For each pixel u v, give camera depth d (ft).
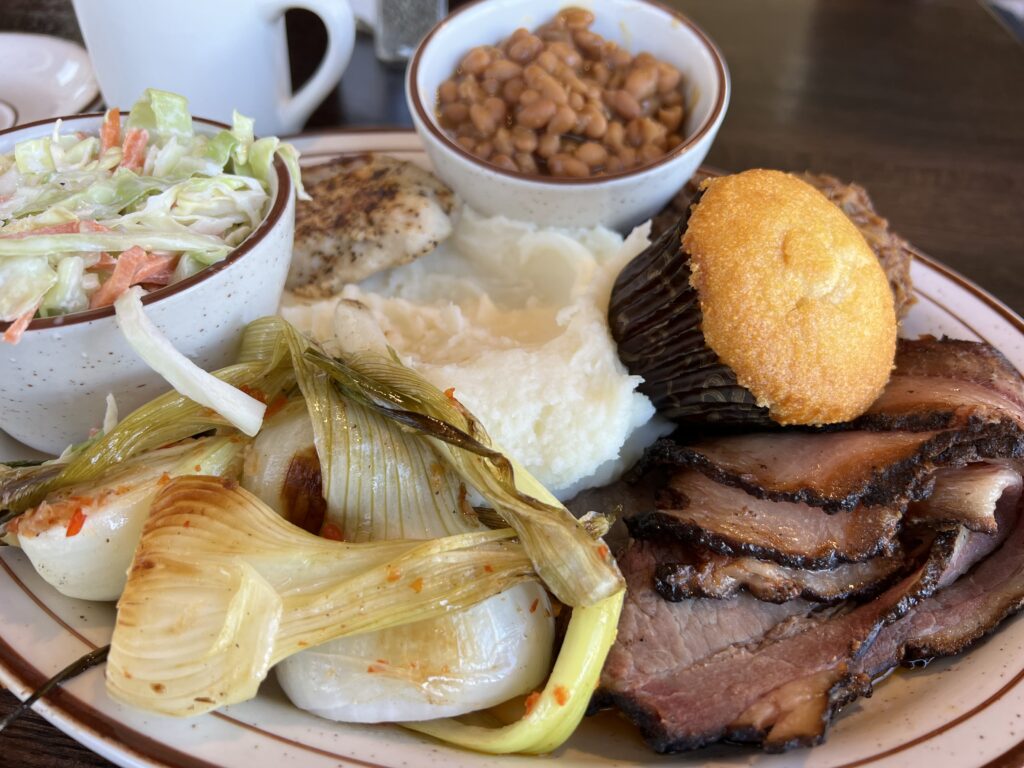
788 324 0.67
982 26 1.49
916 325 0.88
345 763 0.52
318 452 0.61
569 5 1.05
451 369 0.73
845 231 0.71
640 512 0.72
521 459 0.72
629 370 0.78
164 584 0.52
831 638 0.64
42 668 0.54
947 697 0.60
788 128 1.24
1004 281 1.02
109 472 0.61
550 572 0.55
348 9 1.03
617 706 0.59
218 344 0.69
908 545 0.71
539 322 0.84
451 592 0.55
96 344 0.61
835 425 0.72
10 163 0.73
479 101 0.98
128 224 0.65
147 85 1.00
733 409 0.72
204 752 0.51
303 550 0.55
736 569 0.66
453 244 0.97
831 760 0.55
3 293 0.59
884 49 1.42
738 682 0.61
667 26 1.02
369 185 0.96
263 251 0.68
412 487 0.62
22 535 0.57
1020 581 0.68
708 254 0.68
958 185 1.16
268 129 1.09
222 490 0.57
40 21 1.37
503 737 0.54
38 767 0.56
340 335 0.73
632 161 0.94
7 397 0.65
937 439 0.66
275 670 0.58
